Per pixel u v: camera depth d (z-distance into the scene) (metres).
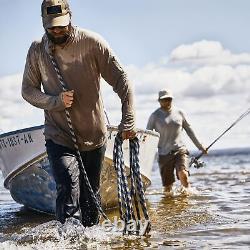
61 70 4.77
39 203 7.86
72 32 4.70
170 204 8.03
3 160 7.96
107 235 5.11
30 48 4.86
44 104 4.79
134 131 4.94
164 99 10.05
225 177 14.10
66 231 4.89
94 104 4.88
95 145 5.00
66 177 4.79
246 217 6.19
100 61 4.78
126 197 5.06
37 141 7.25
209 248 4.59
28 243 5.05
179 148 10.09
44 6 4.61
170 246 4.73
